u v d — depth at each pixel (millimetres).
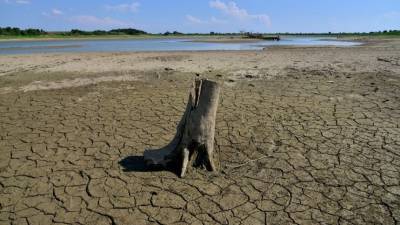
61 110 7371
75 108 7504
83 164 4762
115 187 4125
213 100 4332
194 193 3975
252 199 3836
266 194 3934
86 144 5473
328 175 4332
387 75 11070
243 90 8938
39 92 9148
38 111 7332
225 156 4961
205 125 4379
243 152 5078
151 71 12578
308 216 3520
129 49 29891
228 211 3625
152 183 4207
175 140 4723
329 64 14508
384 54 19844
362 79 10352
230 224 3420
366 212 3559
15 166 4734
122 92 8906
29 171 4578
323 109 7086
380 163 4613
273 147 5238
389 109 7012
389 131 5762
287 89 8977
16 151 5242
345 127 6012
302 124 6211
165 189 4066
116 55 21156
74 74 12242
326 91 8688
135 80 10656
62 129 6176
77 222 3490
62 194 3996
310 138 5559
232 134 5785
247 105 7477
